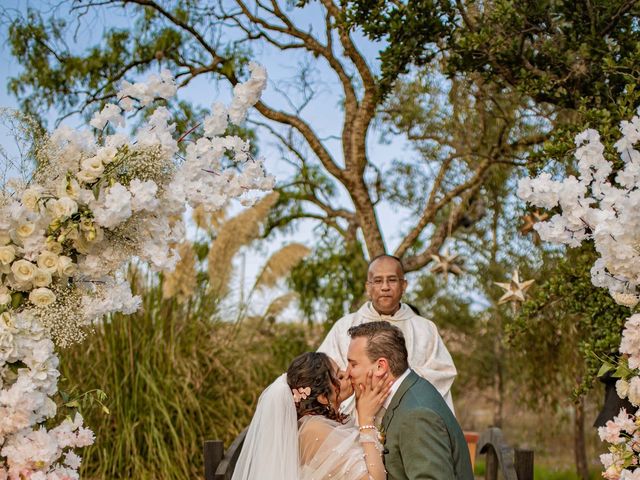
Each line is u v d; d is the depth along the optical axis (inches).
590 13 202.5
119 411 249.1
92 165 105.3
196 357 273.6
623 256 116.7
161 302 282.2
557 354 327.9
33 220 103.9
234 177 119.7
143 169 109.1
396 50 213.2
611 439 123.3
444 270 255.6
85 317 108.0
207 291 302.0
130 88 117.5
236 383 283.1
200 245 328.8
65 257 105.0
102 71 306.3
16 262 102.7
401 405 118.9
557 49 213.9
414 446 112.8
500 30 212.1
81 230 105.5
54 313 103.9
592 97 200.1
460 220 305.4
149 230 110.8
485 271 375.6
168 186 112.0
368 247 274.2
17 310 105.3
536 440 431.2
